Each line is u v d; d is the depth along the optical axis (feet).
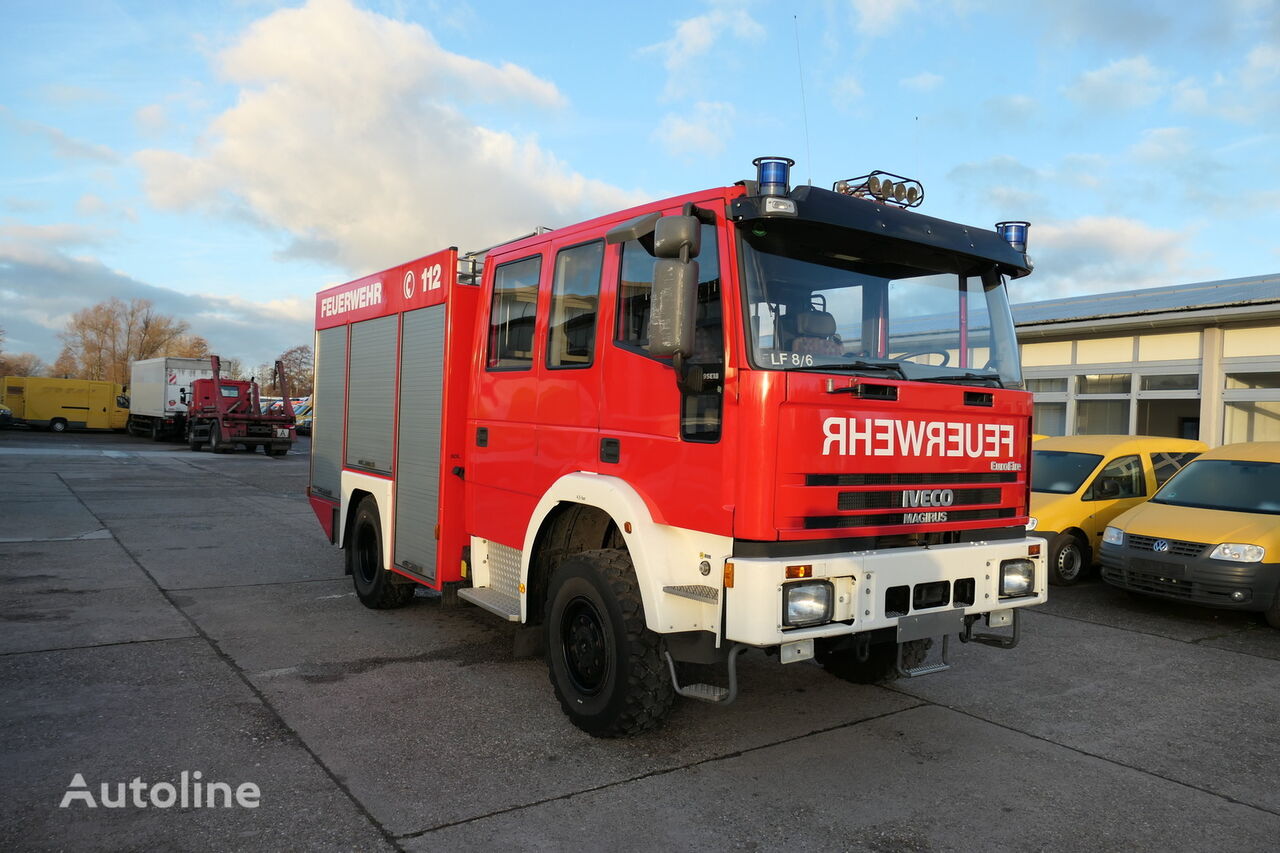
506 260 19.04
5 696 16.55
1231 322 47.09
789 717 16.48
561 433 16.55
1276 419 45.27
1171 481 29.94
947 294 15.43
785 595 12.32
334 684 17.80
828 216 13.52
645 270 14.67
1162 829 12.14
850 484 13.37
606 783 13.21
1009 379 16.08
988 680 19.30
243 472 74.95
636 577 14.35
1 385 151.23
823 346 13.56
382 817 11.93
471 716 16.05
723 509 12.84
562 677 15.65
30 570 29.12
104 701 16.38
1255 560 24.31
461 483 20.24
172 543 35.81
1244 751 15.26
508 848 11.13
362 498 25.23
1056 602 28.32
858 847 11.38
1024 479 16.14
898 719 16.53
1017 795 13.17
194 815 11.82
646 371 14.44
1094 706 17.62
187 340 311.68
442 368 20.21
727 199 13.32
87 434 153.28
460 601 25.80
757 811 12.38
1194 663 21.18
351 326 25.93
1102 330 52.75
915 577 13.69
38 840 11.04
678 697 17.40
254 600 25.54
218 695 16.89
